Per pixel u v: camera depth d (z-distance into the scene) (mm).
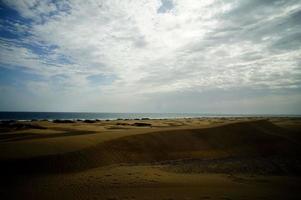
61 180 12617
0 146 18328
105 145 20594
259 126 35906
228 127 33281
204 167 17938
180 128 32656
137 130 31219
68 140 21438
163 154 21828
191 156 22312
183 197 10078
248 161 20641
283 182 13656
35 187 11359
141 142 23375
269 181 13844
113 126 41719
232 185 12492
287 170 17344
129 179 12992
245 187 12172
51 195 10242
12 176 12852
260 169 17578
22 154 15977
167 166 17906
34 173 13617
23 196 10094
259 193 11117
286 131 36281
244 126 34469
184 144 25203
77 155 17188
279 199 10359
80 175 13797
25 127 38281
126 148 21234
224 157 22703
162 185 11953
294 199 10445
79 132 30234
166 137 26391
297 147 27656
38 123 49125
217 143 27031
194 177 14258
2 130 33219
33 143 19672
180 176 14422
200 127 34250
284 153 25109
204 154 23203
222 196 10367
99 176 13602
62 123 50906
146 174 14438
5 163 14242
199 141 26859
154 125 45500
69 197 9992
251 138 29781
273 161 20688
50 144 19438
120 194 10422
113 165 17250
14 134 27141
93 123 52188
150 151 21875
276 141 29359
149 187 11539
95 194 10406
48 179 12758
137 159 19703
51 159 15695
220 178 14266
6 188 11141
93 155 17953
